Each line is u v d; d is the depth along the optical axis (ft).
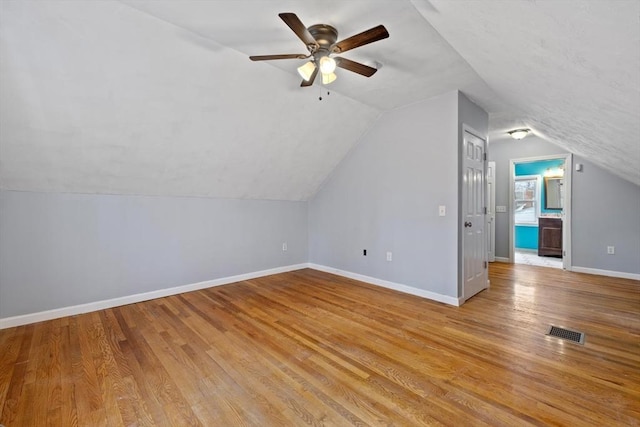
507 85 8.13
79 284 9.83
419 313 9.55
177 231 11.95
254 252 14.44
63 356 6.94
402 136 11.98
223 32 7.18
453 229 10.39
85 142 8.56
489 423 4.75
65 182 9.33
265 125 10.90
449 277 10.49
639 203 13.60
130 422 4.86
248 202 14.15
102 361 6.71
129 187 10.54
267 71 9.02
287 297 11.34
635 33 3.34
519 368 6.32
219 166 11.61
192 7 6.24
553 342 7.48
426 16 5.78
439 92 10.49
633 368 6.29
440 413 5.00
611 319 8.93
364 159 13.57
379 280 13.03
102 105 7.92
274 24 6.88
